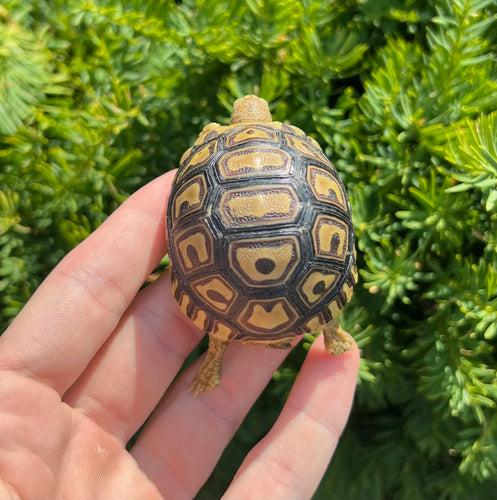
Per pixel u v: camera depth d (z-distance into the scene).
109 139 0.16
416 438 0.17
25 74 0.15
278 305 0.13
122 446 0.15
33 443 0.13
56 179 0.16
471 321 0.15
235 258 0.13
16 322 0.14
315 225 0.13
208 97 0.18
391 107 0.16
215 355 0.15
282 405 0.18
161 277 0.16
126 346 0.16
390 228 0.16
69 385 0.14
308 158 0.14
